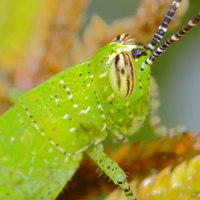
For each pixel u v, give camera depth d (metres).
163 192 0.06
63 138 0.07
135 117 0.07
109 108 0.07
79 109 0.07
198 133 0.06
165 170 0.06
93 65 0.07
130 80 0.07
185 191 0.06
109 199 0.06
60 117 0.07
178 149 0.06
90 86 0.07
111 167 0.07
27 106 0.07
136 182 0.06
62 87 0.07
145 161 0.06
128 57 0.07
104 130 0.07
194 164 0.06
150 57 0.07
